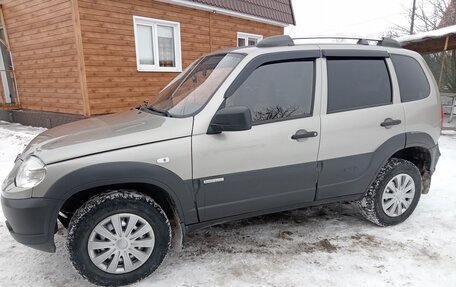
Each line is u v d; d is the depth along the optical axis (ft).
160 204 8.95
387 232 10.98
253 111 9.00
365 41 11.14
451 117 35.65
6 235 10.84
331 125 9.71
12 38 29.76
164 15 28.76
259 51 9.32
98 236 7.89
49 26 25.32
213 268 8.98
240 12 35.42
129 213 8.03
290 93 9.43
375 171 10.66
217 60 10.26
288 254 9.66
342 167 10.10
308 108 9.56
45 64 26.99
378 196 10.86
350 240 10.46
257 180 9.08
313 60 9.77
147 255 8.35
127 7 25.85
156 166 7.94
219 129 8.28
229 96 8.73
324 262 9.23
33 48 27.71
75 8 22.79
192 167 8.32
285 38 9.84
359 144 10.19
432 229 11.15
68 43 24.12
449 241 10.36
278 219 11.99
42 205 7.30
